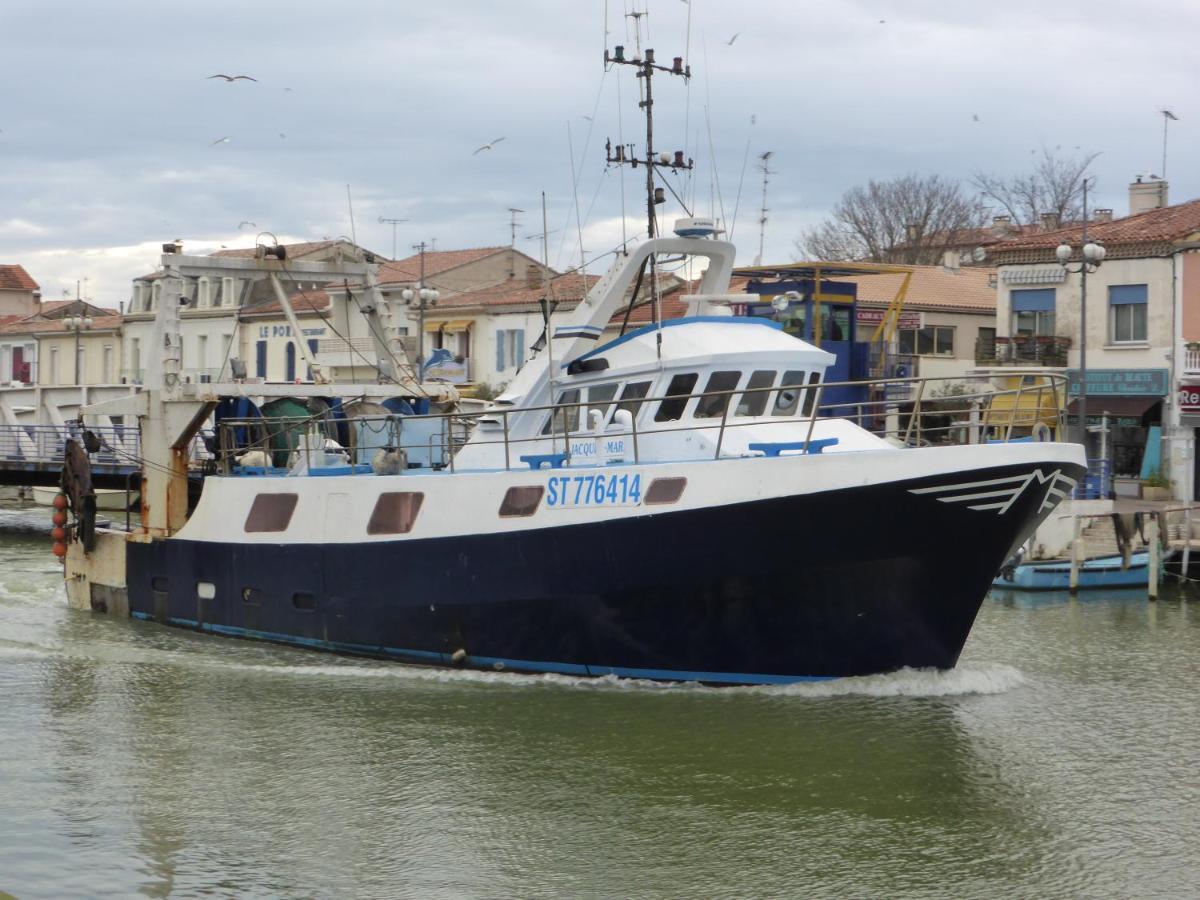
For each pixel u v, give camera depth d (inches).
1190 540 1342.3
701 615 765.3
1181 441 1718.8
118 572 1039.6
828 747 714.8
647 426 811.4
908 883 565.3
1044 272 1857.8
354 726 751.7
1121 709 811.4
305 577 893.2
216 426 1008.9
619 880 568.1
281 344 2568.9
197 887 562.6
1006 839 608.7
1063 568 1289.4
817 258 3400.6
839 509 724.0
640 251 847.7
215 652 916.6
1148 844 604.7
